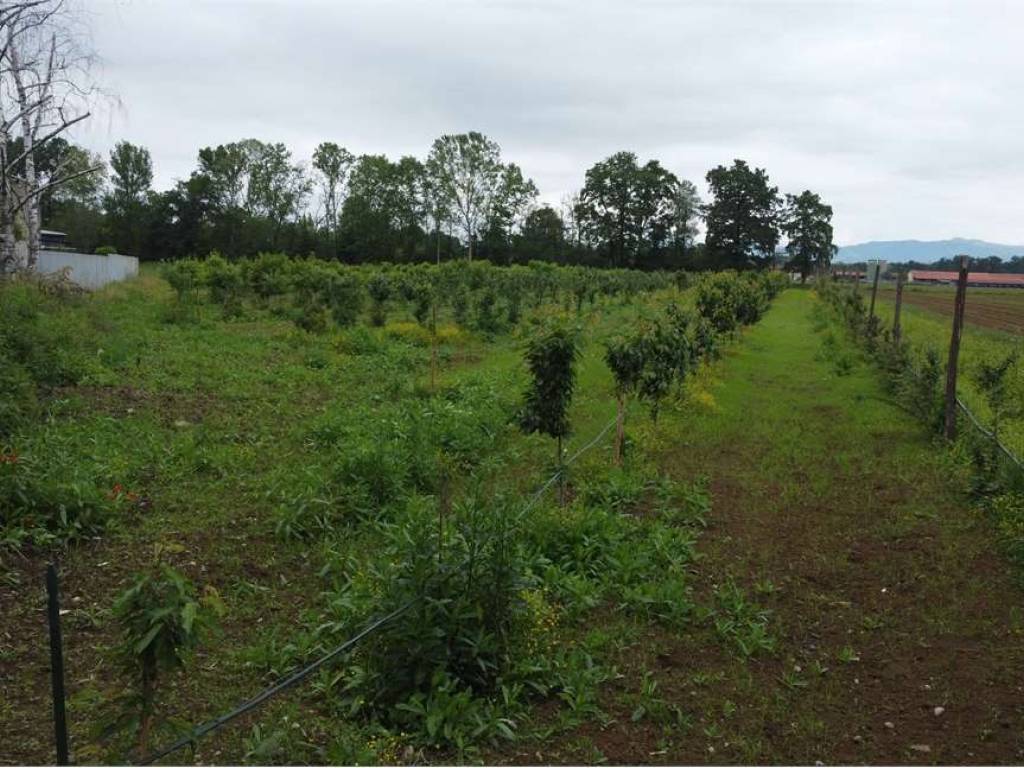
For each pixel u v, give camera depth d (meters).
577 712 4.15
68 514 6.31
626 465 8.91
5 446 7.34
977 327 27.72
